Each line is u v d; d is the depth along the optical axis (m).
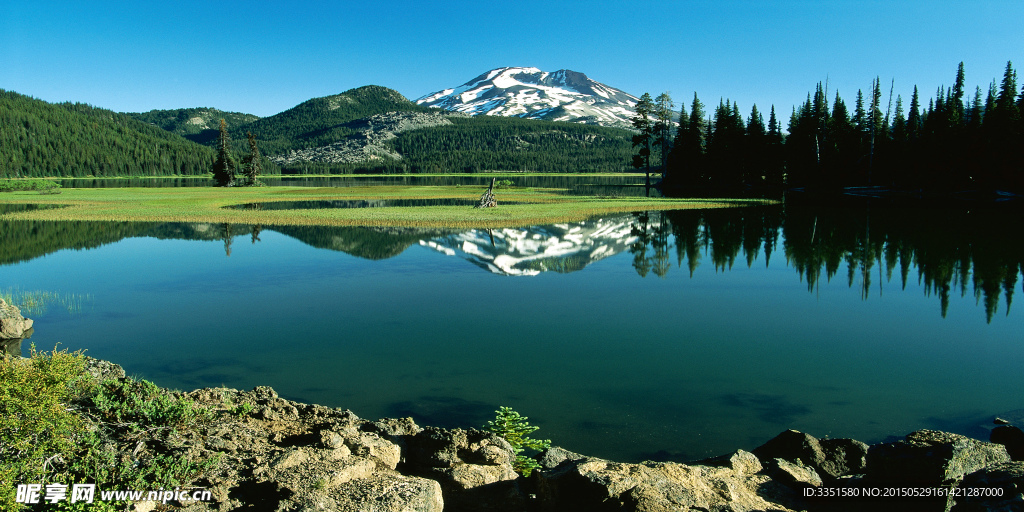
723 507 6.62
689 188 98.00
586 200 72.19
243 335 16.70
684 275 26.25
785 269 27.72
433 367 13.95
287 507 6.05
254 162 121.25
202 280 24.78
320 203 67.69
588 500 6.82
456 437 8.49
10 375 7.21
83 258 30.47
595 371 13.73
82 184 136.25
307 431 8.48
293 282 24.50
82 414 7.90
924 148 70.31
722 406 11.66
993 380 13.20
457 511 7.11
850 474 8.31
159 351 15.20
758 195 81.19
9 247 34.56
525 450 9.70
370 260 29.78
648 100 93.06
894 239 36.41
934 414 11.27
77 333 17.00
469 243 35.41
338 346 15.65
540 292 22.70
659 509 6.45
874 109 82.12
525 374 13.47
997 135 61.62
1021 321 18.41
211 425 8.30
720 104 99.12
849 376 13.44
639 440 10.15
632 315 19.11
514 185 119.94
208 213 53.03
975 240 35.31
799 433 9.05
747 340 16.33
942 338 16.55
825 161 83.81
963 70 75.25
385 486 6.62
